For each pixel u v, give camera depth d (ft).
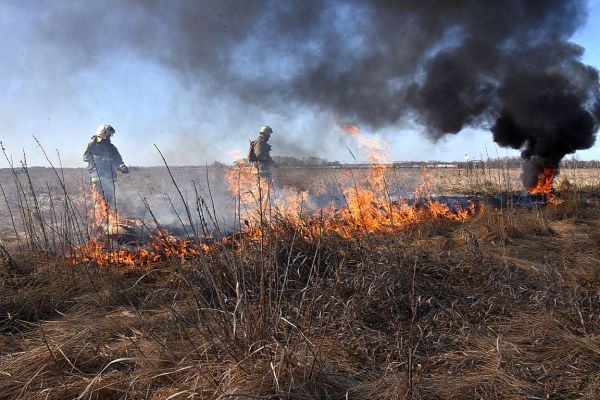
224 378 9.05
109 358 10.78
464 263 17.02
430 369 10.41
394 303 13.37
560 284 15.01
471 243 18.98
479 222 25.12
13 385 9.61
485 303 13.84
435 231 24.43
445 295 14.52
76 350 11.11
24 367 10.20
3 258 17.21
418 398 8.97
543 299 13.53
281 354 9.18
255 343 9.82
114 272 16.80
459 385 9.48
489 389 9.42
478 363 10.62
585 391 9.27
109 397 9.45
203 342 10.84
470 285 15.71
